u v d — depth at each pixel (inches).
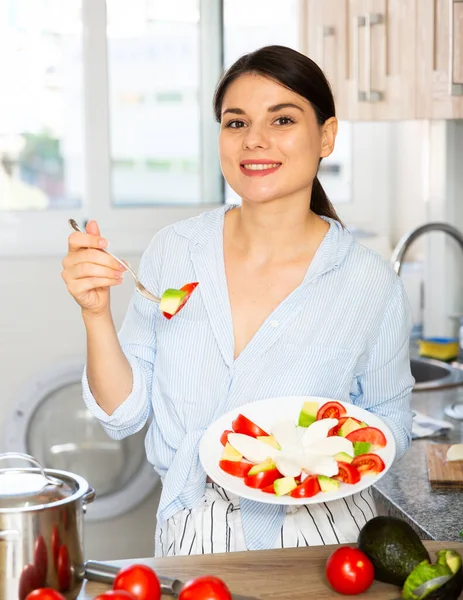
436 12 82.3
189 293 51.8
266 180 53.4
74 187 113.7
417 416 82.1
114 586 43.2
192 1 114.0
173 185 117.0
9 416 108.2
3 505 43.1
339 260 56.4
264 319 56.4
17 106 111.3
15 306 109.0
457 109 80.9
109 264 50.2
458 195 109.4
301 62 53.9
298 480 47.8
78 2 110.3
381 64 89.0
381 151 128.4
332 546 49.7
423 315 116.7
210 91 115.9
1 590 42.5
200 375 56.4
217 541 54.7
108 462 109.0
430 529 58.6
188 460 55.8
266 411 53.4
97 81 110.9
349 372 57.1
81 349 110.7
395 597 44.3
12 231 110.6
